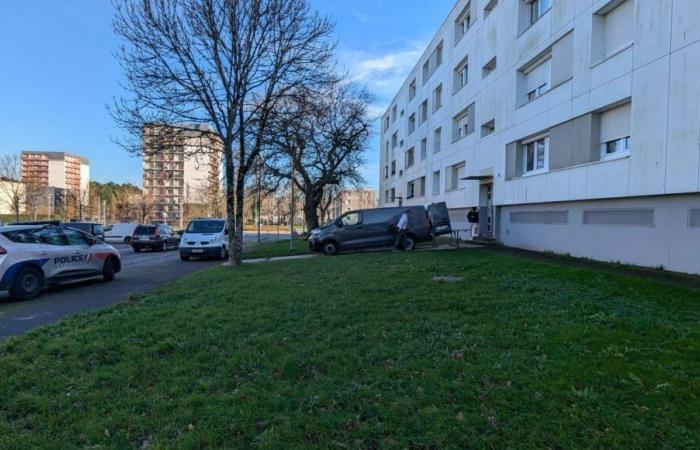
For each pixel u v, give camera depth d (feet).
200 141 49.52
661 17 33.12
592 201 42.65
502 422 10.43
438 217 61.00
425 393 11.97
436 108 99.66
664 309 20.33
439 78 95.55
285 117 47.98
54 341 17.20
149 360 15.02
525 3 57.11
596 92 41.22
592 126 42.11
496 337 16.46
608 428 10.03
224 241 64.75
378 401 11.64
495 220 65.05
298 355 15.03
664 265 33.81
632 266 36.27
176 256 75.97
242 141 47.34
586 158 42.88
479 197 71.92
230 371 13.91
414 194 121.29
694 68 30.22
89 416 11.23
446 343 16.03
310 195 105.29
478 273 32.24
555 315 19.49
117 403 11.89
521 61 56.49
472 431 10.07
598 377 12.59
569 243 46.57
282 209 200.75
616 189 38.24
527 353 14.70
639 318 18.61
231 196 46.65
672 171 32.07
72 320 21.08
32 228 32.30
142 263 60.80
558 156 47.88
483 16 69.51
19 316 24.68
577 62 44.34
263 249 80.07
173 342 16.71
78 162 294.87
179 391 12.57
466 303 22.13
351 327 18.43
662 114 33.04
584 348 15.12
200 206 235.40
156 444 9.80
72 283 37.37
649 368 13.11
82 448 9.91
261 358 14.92
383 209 61.26
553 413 10.73
